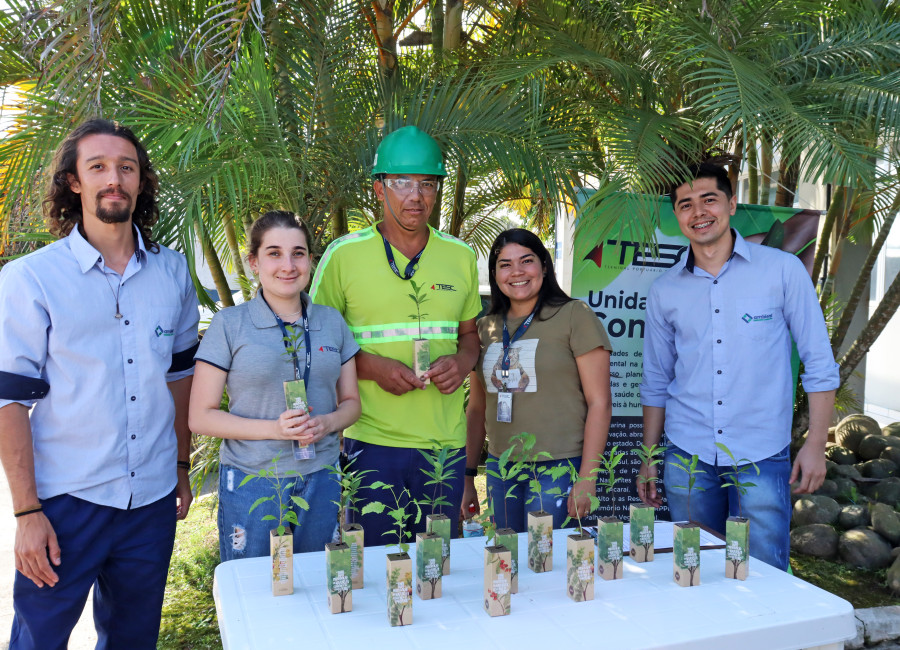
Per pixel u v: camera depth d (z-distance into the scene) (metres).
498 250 2.62
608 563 1.75
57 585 1.94
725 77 2.61
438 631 1.46
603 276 3.24
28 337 1.87
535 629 1.47
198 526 4.59
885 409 6.55
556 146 3.07
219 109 2.26
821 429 2.48
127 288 2.04
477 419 2.91
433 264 2.58
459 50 4.00
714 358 2.53
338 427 2.16
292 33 3.10
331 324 2.29
